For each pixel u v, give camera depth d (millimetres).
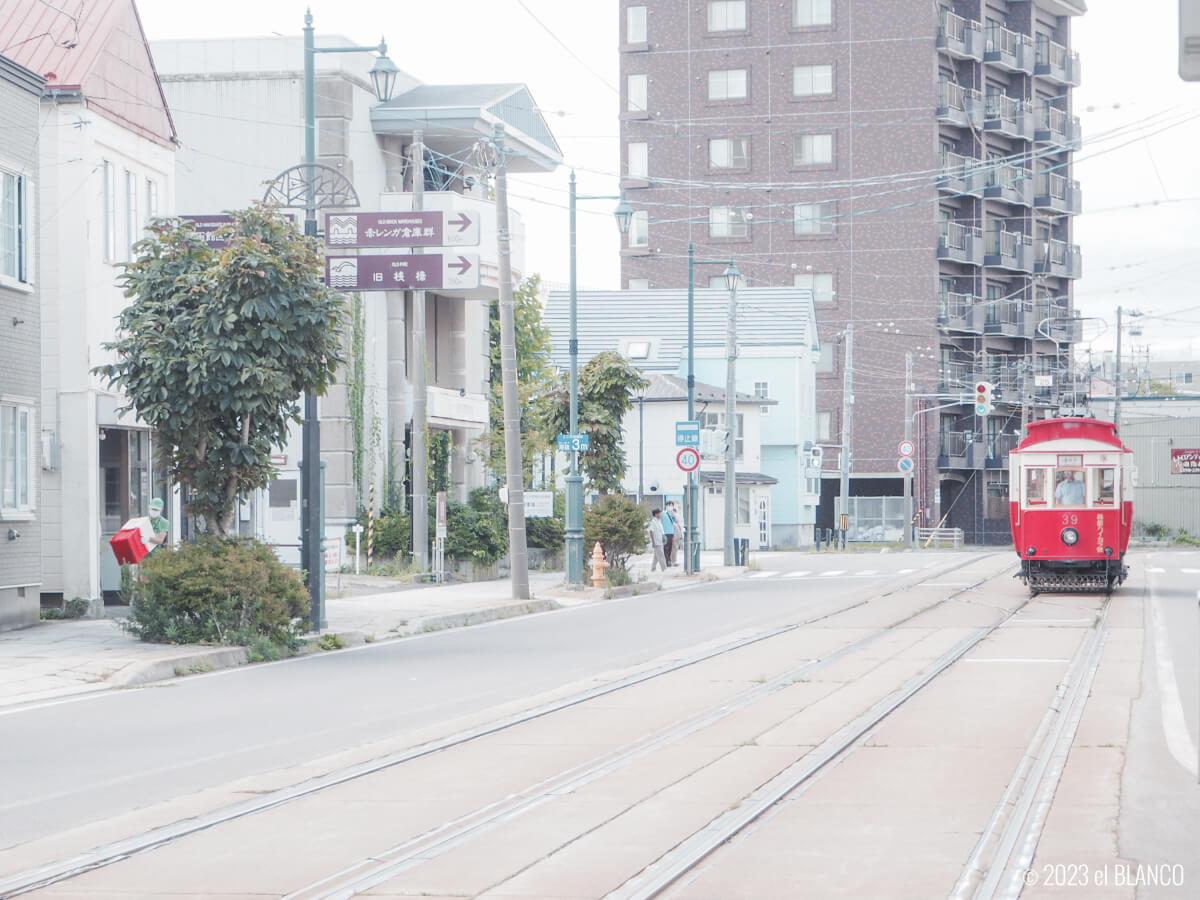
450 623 25422
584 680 17062
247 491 21719
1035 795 9875
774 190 81000
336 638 21453
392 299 38562
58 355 24672
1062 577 31016
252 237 20672
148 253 22000
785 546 71188
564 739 12625
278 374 20484
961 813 9289
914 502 78938
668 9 82188
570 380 35312
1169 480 76375
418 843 8641
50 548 24641
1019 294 85188
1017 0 83750
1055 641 21078
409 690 16281
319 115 36531
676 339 72500
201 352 20172
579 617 27328
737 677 17156
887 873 7738
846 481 65812
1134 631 22422
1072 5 85750
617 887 7547
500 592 31578
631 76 82875
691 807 9594
